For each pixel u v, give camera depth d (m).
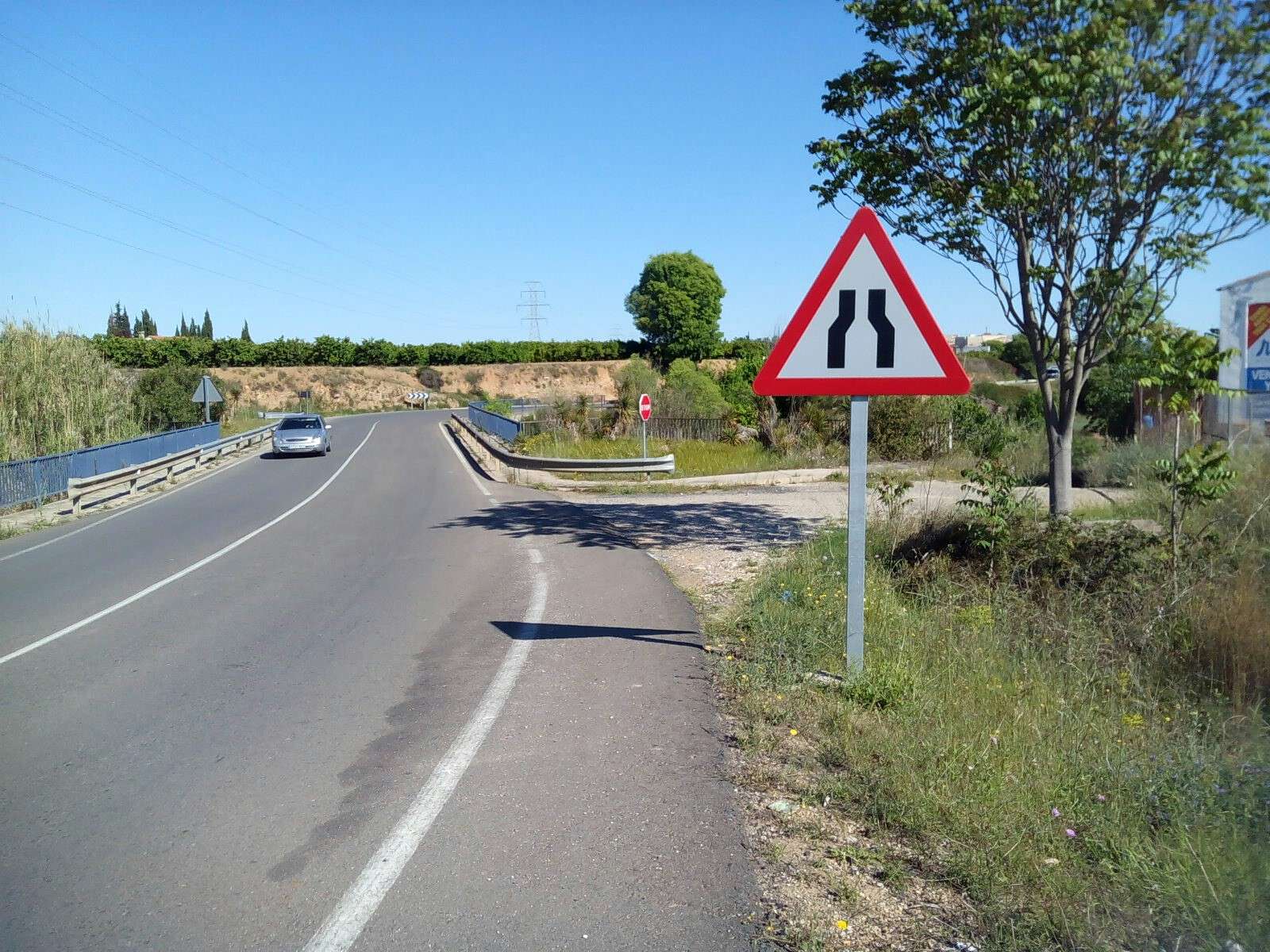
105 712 6.24
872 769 4.53
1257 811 3.88
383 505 19.23
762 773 4.69
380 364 91.44
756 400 32.19
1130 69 7.66
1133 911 3.28
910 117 8.59
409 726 5.67
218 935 3.43
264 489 23.69
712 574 10.18
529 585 9.98
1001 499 8.04
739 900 3.55
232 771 5.07
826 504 16.89
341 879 3.81
